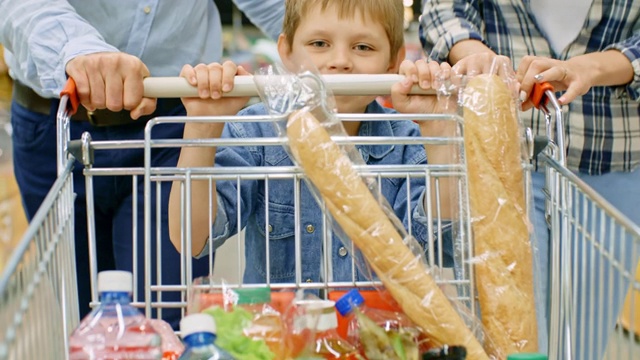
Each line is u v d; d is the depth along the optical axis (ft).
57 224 4.47
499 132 4.86
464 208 5.04
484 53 5.30
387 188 6.17
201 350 3.98
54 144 7.13
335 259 6.01
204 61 7.43
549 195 5.17
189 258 5.03
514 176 4.87
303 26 6.46
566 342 4.86
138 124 6.90
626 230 4.28
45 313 4.07
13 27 6.03
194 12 7.19
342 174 4.61
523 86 5.39
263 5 8.07
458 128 5.08
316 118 4.84
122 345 3.99
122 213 7.00
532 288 4.83
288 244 6.15
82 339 3.99
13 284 3.49
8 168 11.89
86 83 5.13
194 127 5.46
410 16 13.34
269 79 4.90
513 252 4.76
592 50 6.81
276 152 6.33
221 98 5.37
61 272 4.47
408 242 4.77
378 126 6.49
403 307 4.55
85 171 4.96
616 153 6.83
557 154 5.16
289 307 4.62
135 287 5.06
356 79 5.17
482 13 7.01
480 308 4.87
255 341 4.29
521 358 3.98
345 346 4.43
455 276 5.23
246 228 6.48
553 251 5.08
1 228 11.58
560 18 6.73
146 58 7.03
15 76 7.09
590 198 4.57
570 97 5.44
